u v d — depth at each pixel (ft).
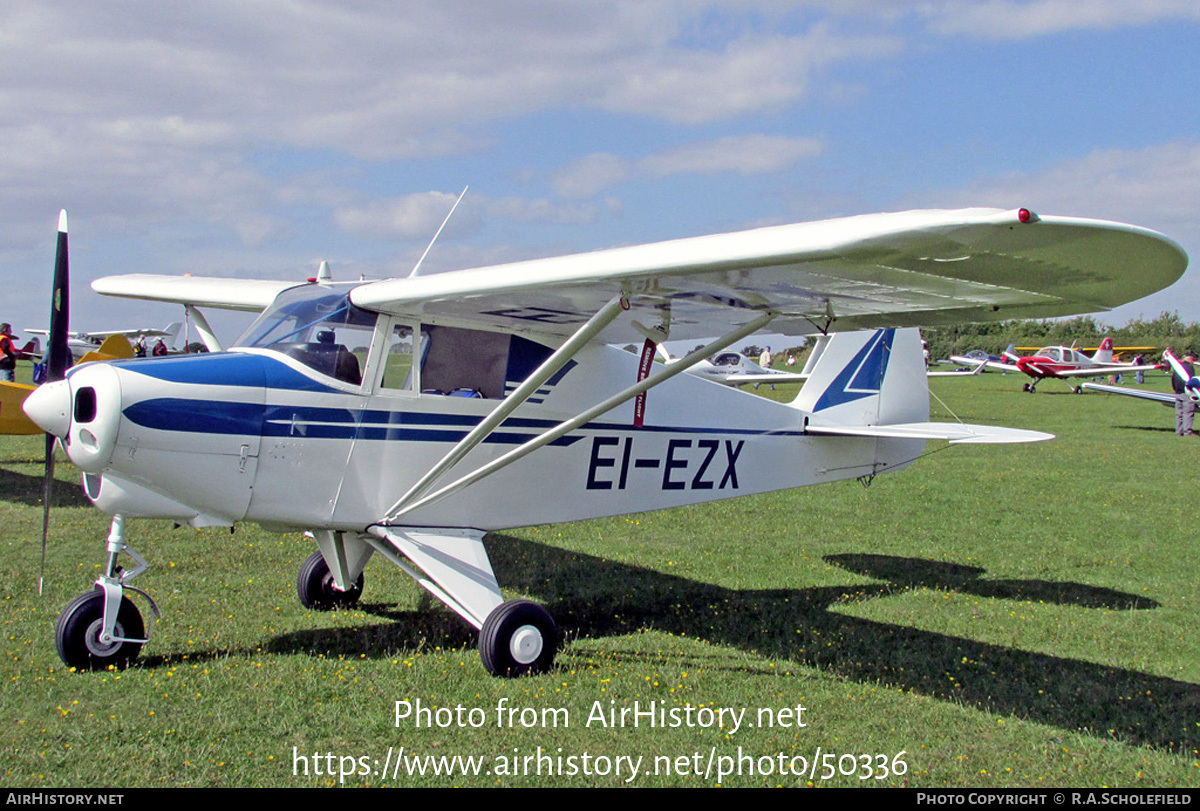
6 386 26.99
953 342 232.12
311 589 16.38
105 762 9.86
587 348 16.40
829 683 13.24
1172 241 8.73
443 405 14.69
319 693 12.12
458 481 14.24
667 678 13.26
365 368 13.93
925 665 14.17
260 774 9.75
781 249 9.20
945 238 8.38
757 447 19.34
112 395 11.95
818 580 20.02
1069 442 52.65
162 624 15.14
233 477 12.94
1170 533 25.91
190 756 10.08
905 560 22.17
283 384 13.32
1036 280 10.03
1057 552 23.20
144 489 12.62
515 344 15.53
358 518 14.20
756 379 76.23
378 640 14.75
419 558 14.20
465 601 13.73
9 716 11.05
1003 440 19.34
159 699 11.73
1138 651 15.11
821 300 12.12
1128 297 10.78
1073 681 13.52
